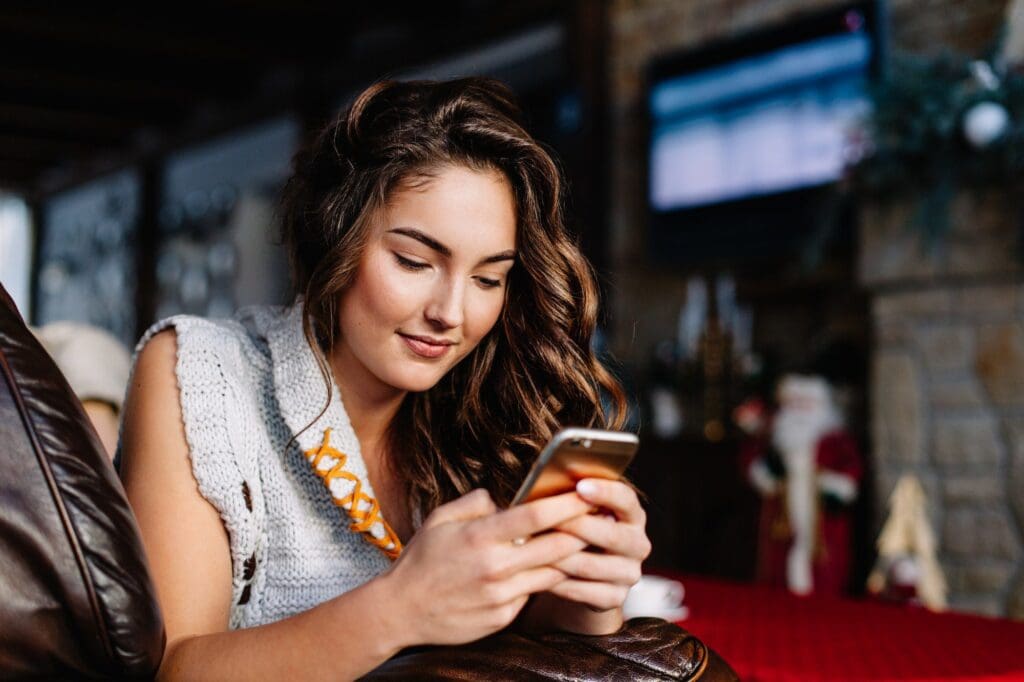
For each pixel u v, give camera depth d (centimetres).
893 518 222
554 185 93
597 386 106
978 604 303
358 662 68
